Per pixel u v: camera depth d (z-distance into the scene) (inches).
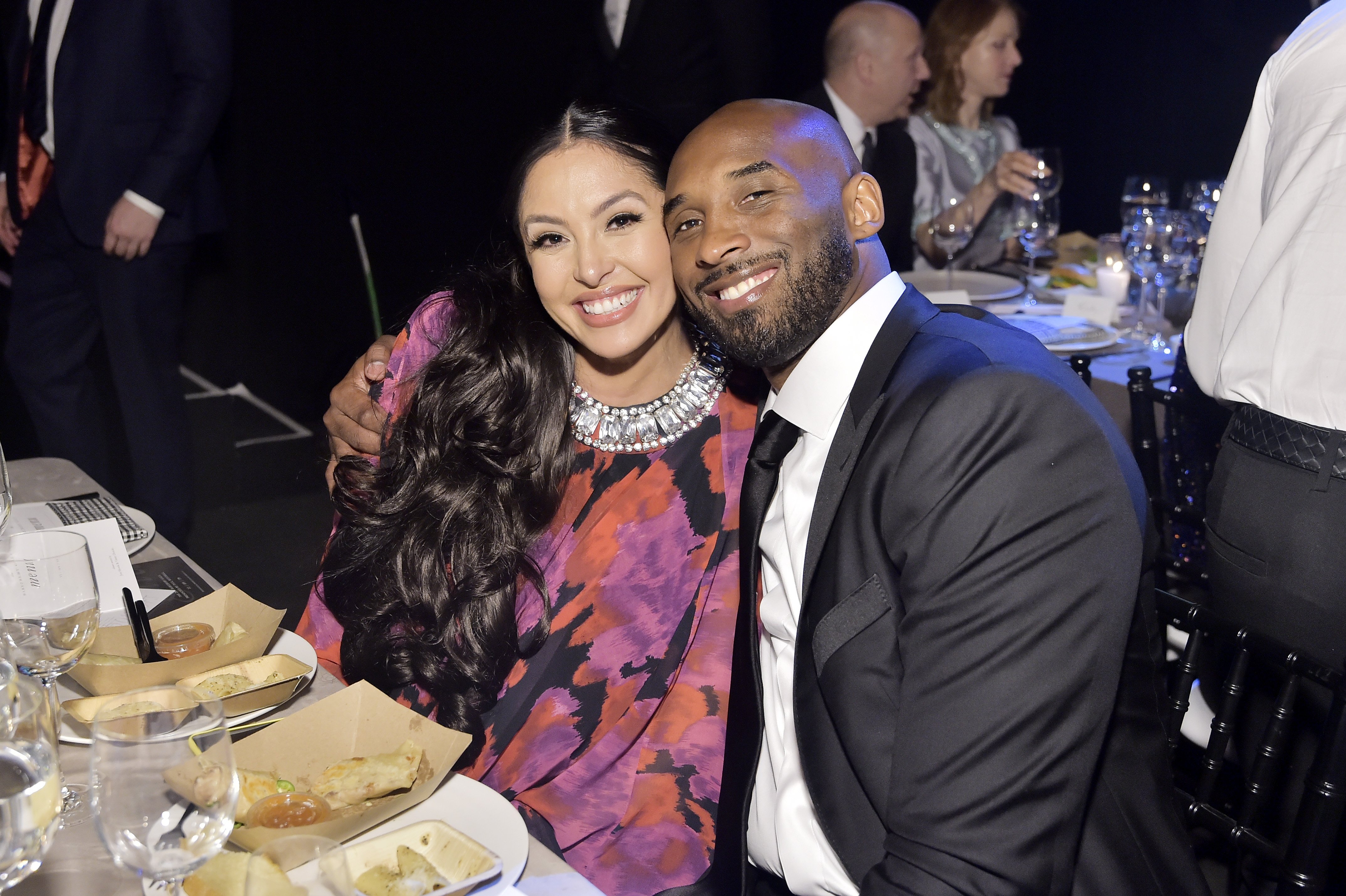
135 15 122.3
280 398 191.5
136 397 133.6
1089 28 233.5
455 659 54.3
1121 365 92.0
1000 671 39.5
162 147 124.9
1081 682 39.4
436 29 171.2
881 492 42.9
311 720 41.0
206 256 191.0
